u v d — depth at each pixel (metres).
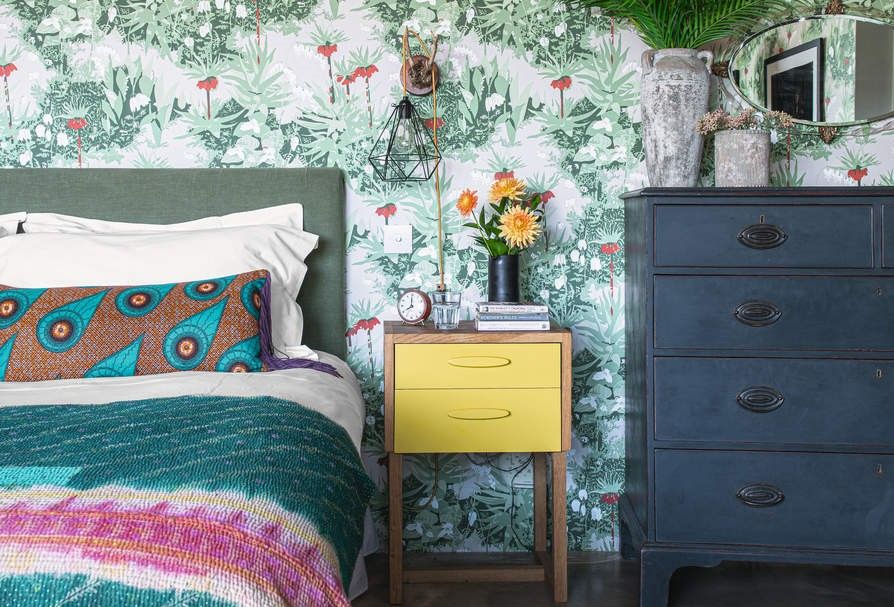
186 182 2.52
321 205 2.54
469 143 2.60
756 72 2.61
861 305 2.09
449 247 2.61
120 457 1.12
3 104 2.54
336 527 1.17
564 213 2.62
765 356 2.11
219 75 2.56
